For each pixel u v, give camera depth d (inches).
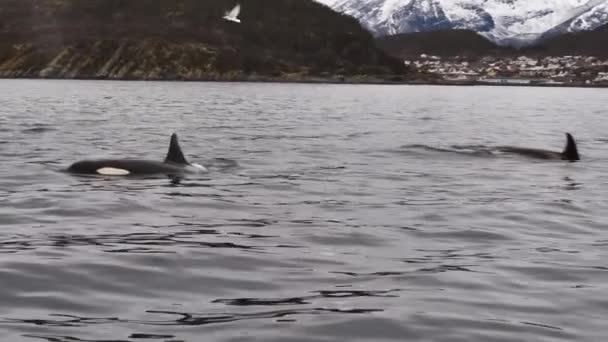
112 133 1342.3
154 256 469.4
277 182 803.4
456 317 365.1
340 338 336.5
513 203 701.3
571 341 336.2
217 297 393.1
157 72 6353.3
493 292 406.6
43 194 688.4
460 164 995.3
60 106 2217.0
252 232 550.0
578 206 692.7
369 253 493.4
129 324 349.1
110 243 504.1
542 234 570.3
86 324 348.5
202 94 3563.0
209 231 550.6
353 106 2684.5
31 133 1298.0
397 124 1760.6
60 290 399.9
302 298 391.5
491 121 1966.0
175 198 684.7
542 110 2672.2
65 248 486.6
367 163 991.0
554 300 394.0
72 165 838.5
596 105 3206.2
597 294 404.8
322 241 524.7
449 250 507.8
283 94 3821.4
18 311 366.0
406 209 659.4
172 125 1577.3
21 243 499.8
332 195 729.0
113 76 6289.4
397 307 377.4
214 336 333.7
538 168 967.6
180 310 370.6
